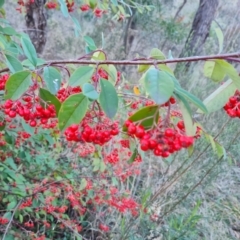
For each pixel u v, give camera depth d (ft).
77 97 0.82
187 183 2.83
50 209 2.28
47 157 2.55
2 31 1.61
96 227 2.68
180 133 0.82
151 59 1.03
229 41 4.55
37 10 3.99
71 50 5.05
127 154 2.41
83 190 2.46
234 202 3.29
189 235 2.26
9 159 2.31
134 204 2.39
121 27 5.48
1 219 2.12
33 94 1.03
